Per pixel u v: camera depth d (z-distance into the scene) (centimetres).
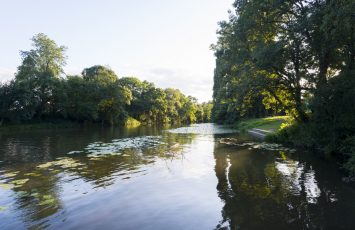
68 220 721
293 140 2244
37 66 6150
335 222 707
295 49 1989
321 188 991
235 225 695
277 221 716
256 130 3641
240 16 2391
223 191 971
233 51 2550
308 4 1914
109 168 1350
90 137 3284
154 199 888
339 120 1664
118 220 724
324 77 1939
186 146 2256
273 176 1180
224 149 2050
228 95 2972
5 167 1377
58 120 6328
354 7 1362
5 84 5294
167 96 13125
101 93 7038
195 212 779
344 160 1516
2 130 4816
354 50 1823
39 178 1149
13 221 713
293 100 2344
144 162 1508
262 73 2284
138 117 10262
